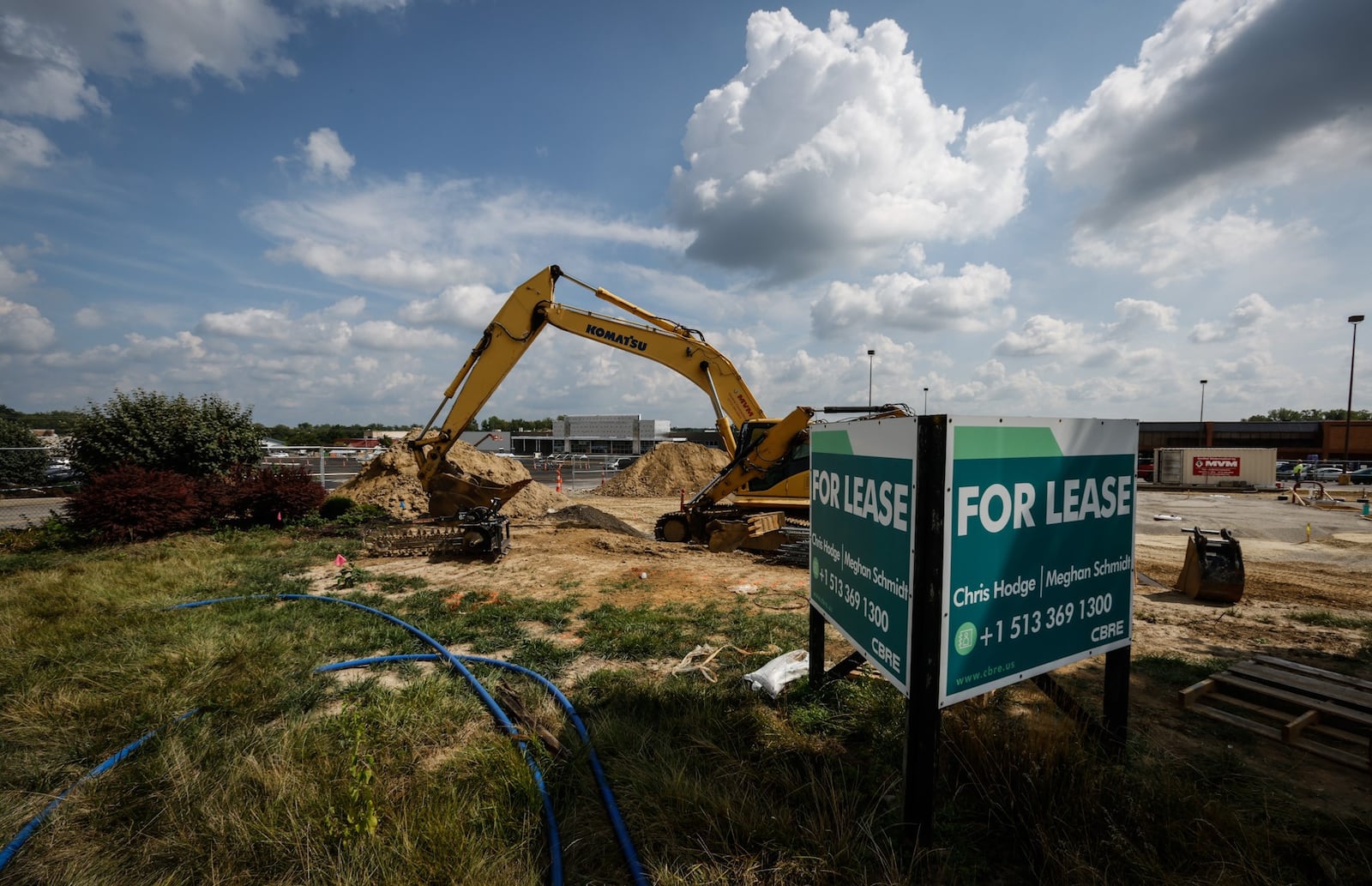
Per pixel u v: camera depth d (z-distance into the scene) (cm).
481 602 656
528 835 251
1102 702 382
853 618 302
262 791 280
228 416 1469
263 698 390
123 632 511
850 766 298
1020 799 251
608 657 482
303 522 1238
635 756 303
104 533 1007
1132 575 288
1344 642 511
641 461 2588
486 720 365
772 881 220
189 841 245
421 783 284
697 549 1017
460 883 215
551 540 1089
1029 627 253
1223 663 443
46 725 345
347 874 221
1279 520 1593
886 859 229
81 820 267
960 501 226
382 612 608
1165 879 209
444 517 1215
